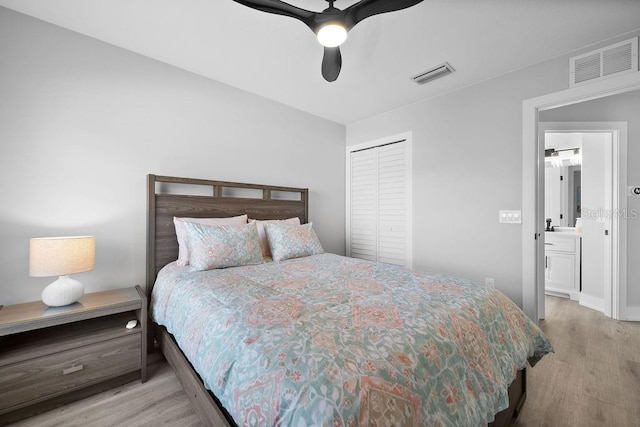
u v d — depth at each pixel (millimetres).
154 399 1562
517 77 2262
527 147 2211
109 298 1740
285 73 2371
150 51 2070
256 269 1938
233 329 1018
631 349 2152
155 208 2102
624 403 1527
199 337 1164
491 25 1731
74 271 1538
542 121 2926
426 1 1522
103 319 1847
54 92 1785
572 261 3547
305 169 3250
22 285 1682
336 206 3602
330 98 2873
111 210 1989
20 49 1684
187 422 1392
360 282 1579
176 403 1529
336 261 2242
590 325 2646
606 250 2928
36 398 1416
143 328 1728
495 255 2391
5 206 1638
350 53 2041
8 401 1354
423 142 2881
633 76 1779
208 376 986
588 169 3197
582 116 2896
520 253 2258
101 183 1951
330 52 1606
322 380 704
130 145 2068
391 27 1744
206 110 2451
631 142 2824
